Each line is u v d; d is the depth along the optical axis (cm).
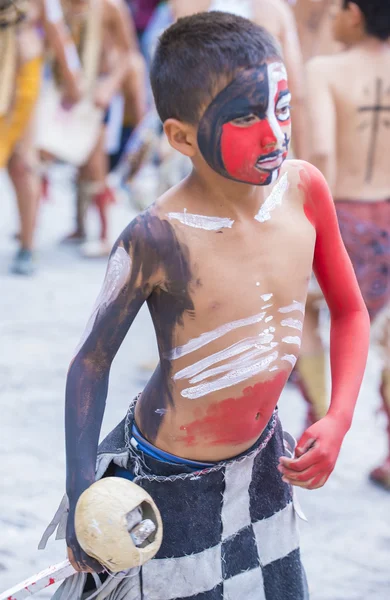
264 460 283
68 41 894
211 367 260
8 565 411
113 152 1012
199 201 256
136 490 243
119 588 271
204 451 269
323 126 486
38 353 680
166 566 269
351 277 288
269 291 261
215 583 274
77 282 884
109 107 984
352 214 496
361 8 486
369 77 490
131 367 663
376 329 505
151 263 253
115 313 254
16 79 827
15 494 473
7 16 805
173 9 594
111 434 286
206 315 256
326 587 405
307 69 502
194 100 245
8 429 551
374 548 439
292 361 270
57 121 923
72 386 254
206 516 271
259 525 284
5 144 845
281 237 264
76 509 241
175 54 248
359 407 605
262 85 241
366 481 506
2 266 937
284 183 271
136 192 945
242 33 244
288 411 586
